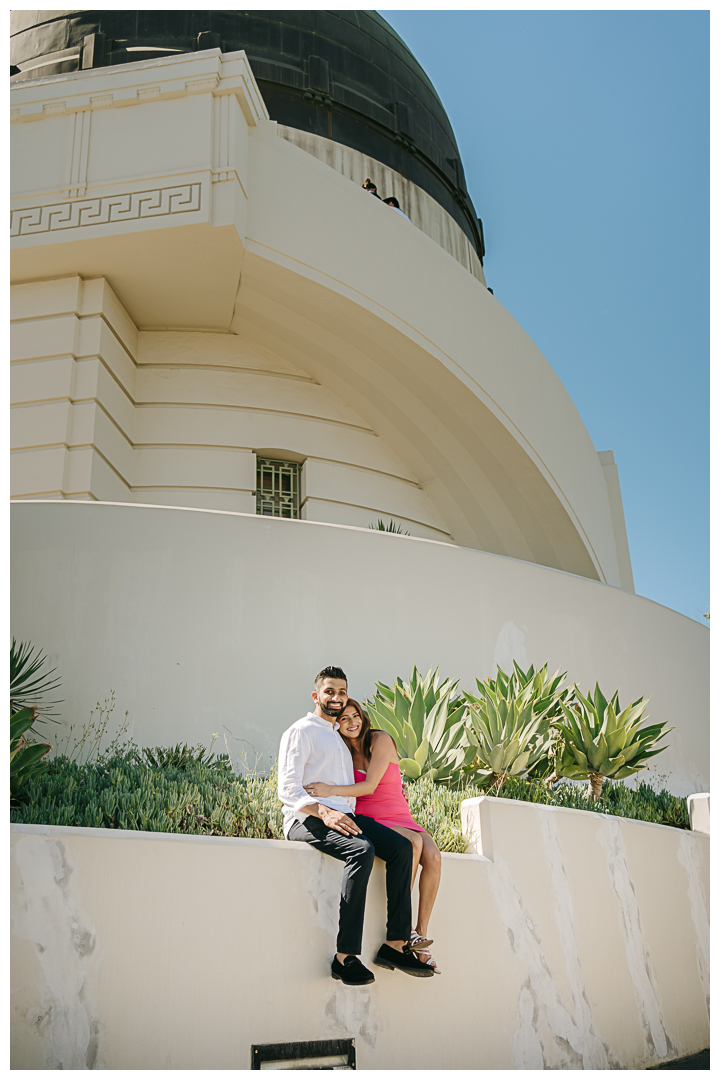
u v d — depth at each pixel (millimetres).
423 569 9391
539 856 5660
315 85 16453
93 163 11555
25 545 7969
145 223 11234
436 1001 4691
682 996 6289
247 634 8234
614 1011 5629
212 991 4070
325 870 4555
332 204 12625
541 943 5355
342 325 12961
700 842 7320
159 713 7723
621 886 6172
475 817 5523
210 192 11375
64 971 3824
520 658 9734
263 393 13531
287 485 13625
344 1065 4238
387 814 4781
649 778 10398
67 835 4027
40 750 5359
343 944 4262
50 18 16703
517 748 7000
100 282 11914
